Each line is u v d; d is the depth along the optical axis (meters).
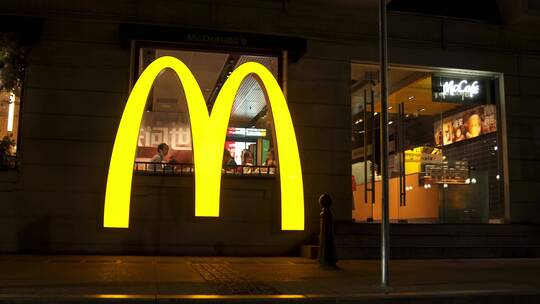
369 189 16.86
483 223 15.85
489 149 17.02
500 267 11.91
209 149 13.41
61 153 13.90
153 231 13.97
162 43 14.75
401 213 18.12
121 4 14.48
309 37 15.52
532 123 16.88
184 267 11.09
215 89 15.32
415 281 9.23
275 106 13.98
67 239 13.66
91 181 13.93
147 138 14.67
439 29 16.53
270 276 9.79
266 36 14.93
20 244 13.47
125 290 7.67
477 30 16.83
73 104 14.12
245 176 14.63
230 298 7.18
